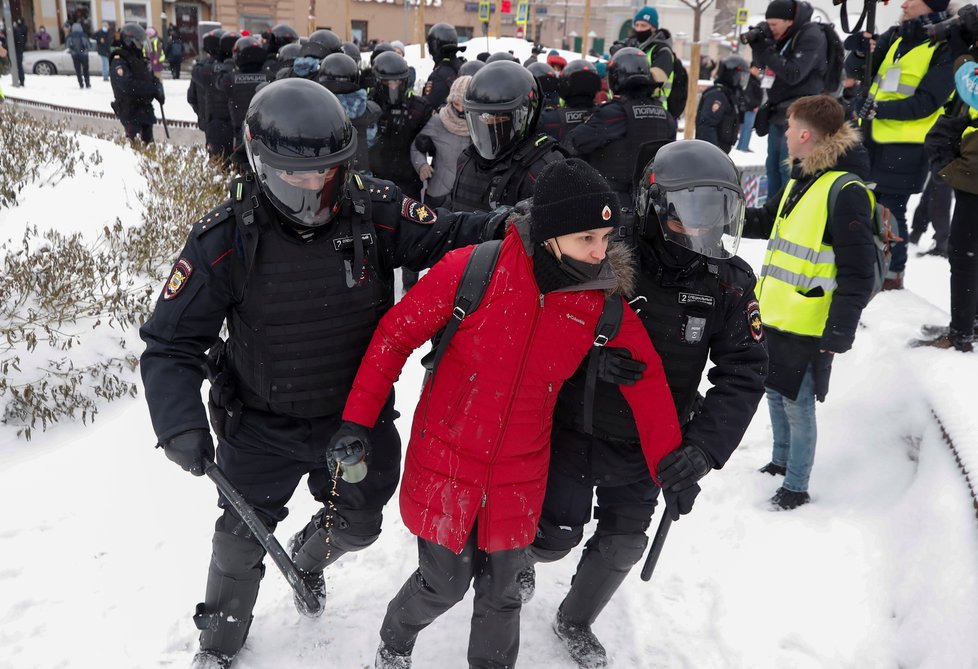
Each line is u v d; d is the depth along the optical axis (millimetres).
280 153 1997
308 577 2826
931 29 4914
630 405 2318
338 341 2283
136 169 6840
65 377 4293
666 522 2352
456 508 2227
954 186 3965
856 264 3221
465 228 2436
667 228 2197
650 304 2289
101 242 5465
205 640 2568
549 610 3010
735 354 2357
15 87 19391
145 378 2189
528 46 20234
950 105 4113
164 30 30141
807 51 6555
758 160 9953
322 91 2111
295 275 2180
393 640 2504
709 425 2314
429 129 6043
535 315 2109
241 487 2439
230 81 8242
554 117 5648
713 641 2885
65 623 2771
